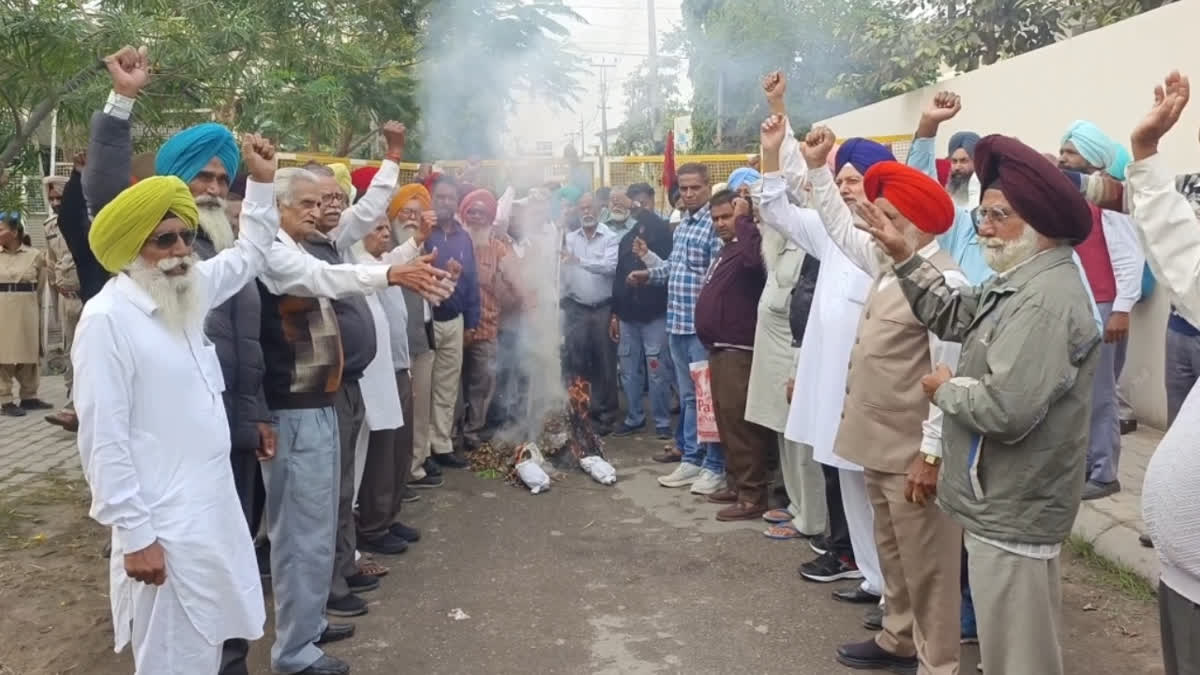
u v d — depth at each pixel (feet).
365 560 15.75
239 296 10.99
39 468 21.68
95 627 13.30
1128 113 22.20
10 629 13.17
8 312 26.96
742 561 15.99
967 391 8.15
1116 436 17.13
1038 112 26.14
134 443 8.39
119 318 8.29
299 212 12.22
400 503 17.16
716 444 19.67
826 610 13.99
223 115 20.85
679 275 20.48
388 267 11.25
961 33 33.81
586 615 13.91
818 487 16.72
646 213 24.97
